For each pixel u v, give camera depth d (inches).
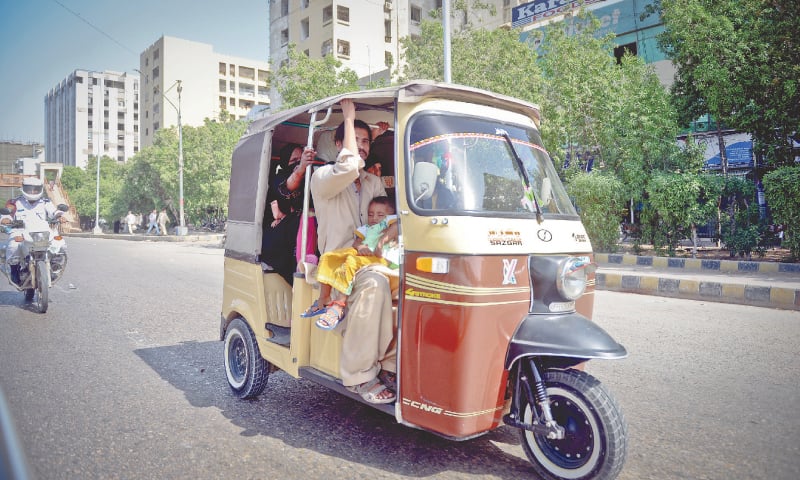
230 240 196.9
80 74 4173.2
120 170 2023.9
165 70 2768.2
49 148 4753.9
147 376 204.7
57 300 373.1
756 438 145.2
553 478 119.3
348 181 137.0
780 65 500.4
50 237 361.7
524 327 120.3
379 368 133.8
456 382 114.7
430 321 118.6
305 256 150.3
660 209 526.6
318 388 194.9
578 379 116.2
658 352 232.1
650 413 163.6
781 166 530.3
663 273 449.7
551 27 690.2
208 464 131.0
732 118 544.1
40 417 161.5
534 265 123.9
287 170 185.2
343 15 1610.5
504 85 627.8
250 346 175.8
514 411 123.2
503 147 139.0
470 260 114.9
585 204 579.8
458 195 125.2
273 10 1876.2
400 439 146.9
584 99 593.9
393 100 144.4
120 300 372.8
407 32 1775.3
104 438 146.6
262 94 3134.8
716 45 523.8
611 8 811.4
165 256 735.1
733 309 332.8
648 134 553.6
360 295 131.6
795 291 326.6
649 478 123.1
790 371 204.5
